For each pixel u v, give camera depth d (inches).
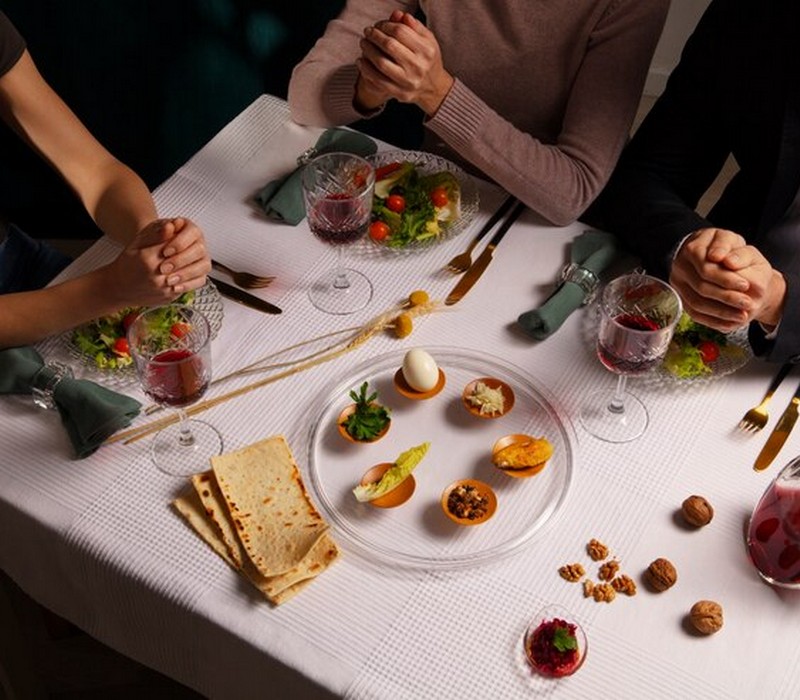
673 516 51.0
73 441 52.9
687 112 68.5
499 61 73.7
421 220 63.4
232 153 70.4
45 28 92.8
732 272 53.1
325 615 47.2
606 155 67.7
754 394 56.4
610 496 51.8
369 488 50.6
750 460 53.3
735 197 70.2
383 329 59.4
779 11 62.6
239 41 95.5
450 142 66.8
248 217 66.2
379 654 45.9
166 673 55.1
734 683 45.1
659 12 67.6
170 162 102.5
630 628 46.9
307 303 60.9
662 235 62.6
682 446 53.9
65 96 97.2
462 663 45.6
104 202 65.3
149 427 54.7
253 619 47.1
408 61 61.7
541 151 67.0
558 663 44.9
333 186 61.3
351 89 69.9
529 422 55.0
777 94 63.1
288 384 56.7
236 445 53.8
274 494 50.8
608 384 56.9
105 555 49.7
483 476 52.6
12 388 55.1
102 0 91.5
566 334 59.4
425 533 50.2
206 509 50.4
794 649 46.3
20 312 56.3
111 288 55.2
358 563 48.9
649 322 54.2
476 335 59.2
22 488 52.0
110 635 55.3
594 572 48.8
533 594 47.9
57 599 56.3
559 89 73.5
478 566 48.8
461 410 55.5
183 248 54.6
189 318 54.7
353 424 53.6
